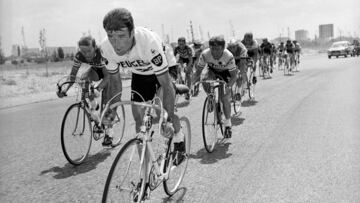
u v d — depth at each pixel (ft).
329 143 17.38
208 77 20.42
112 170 8.70
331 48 121.60
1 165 15.96
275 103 29.84
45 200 12.09
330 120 22.35
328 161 14.82
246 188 12.43
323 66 75.41
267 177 13.35
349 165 14.23
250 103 30.53
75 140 15.60
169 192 11.99
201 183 13.09
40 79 77.36
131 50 10.94
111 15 9.68
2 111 31.89
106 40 11.93
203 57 19.22
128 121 25.14
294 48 62.54
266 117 24.38
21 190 12.98
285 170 13.99
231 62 18.79
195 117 25.55
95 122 16.65
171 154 11.85
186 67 35.78
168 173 11.55
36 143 19.81
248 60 30.37
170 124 10.98
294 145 17.33
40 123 25.50
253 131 20.66
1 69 130.72
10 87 58.44
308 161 14.92
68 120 15.10
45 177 14.30
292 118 23.54
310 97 31.96
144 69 12.05
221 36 18.02
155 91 13.07
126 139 20.12
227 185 12.79
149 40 10.76
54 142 19.98
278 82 46.42
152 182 10.52
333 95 32.40
